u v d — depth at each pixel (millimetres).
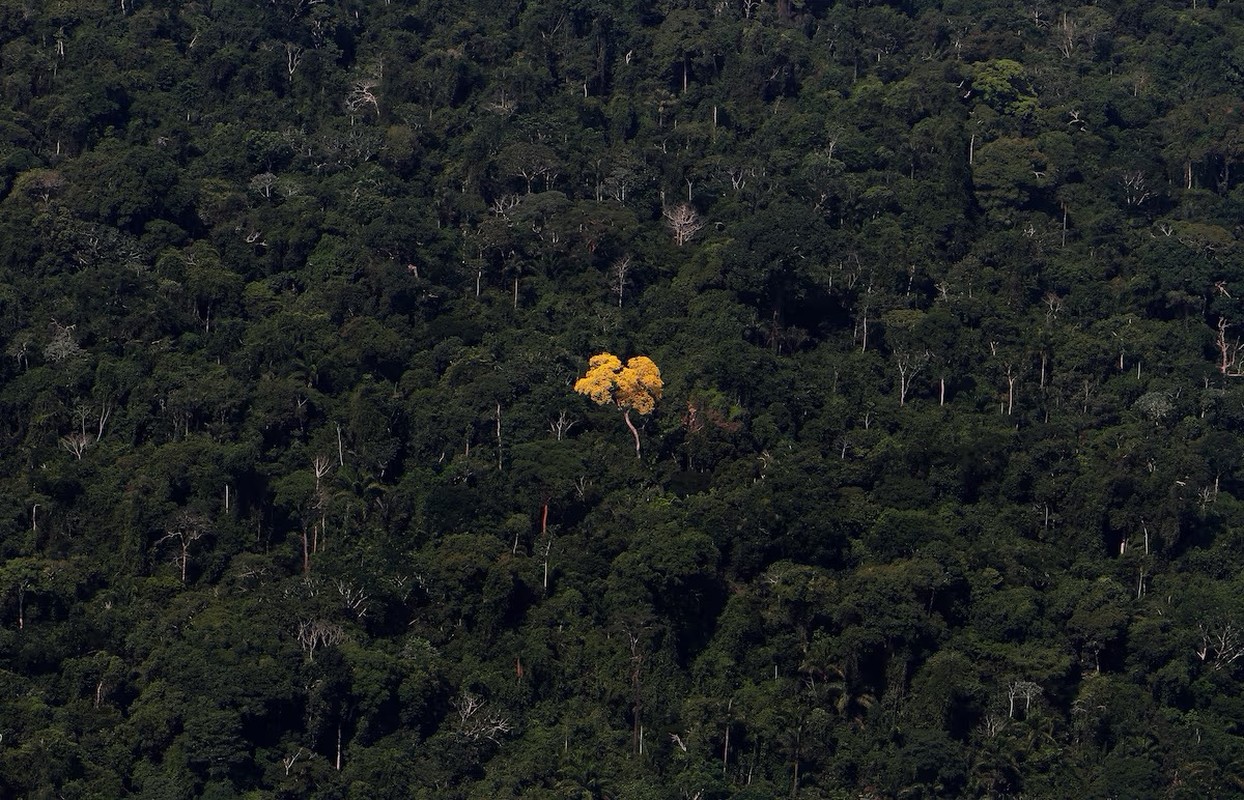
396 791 187375
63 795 179625
